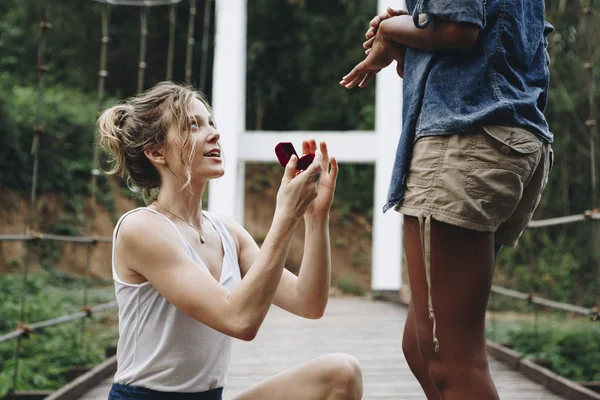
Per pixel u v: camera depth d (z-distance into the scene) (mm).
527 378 4309
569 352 7207
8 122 12320
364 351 5324
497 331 8633
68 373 4922
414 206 1714
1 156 12305
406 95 1837
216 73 9742
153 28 16875
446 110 1693
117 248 1742
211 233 1874
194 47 17156
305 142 1835
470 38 1660
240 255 1962
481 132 1657
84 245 12906
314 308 1894
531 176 1748
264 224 17109
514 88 1699
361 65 2006
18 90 13234
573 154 12602
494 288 6027
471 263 1688
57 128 13164
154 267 1678
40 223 12570
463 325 1700
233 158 9688
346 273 15961
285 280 1924
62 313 8945
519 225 1874
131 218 1731
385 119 9688
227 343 1827
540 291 12328
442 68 1729
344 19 18391
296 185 1615
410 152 1759
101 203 13578
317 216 1877
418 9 1688
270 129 18562
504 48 1699
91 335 8289
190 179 1795
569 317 11250
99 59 16094
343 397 1823
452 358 1701
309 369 1849
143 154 1826
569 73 12711
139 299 1734
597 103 12195
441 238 1688
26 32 15055
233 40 9750
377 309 8398
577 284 12312
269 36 18438
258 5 18109
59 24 15445
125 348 1773
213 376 1797
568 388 3688
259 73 18203
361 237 17047
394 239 9766
